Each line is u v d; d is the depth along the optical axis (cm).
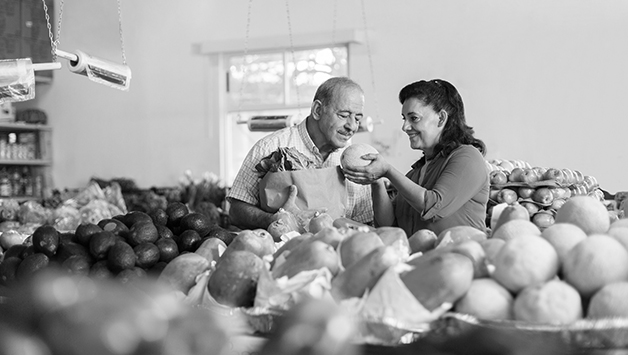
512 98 653
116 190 579
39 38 798
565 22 637
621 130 621
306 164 246
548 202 344
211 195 676
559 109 639
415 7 686
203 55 779
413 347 110
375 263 117
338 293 119
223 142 778
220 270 132
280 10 741
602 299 106
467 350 107
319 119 270
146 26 801
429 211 220
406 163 691
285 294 121
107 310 65
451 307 115
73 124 837
